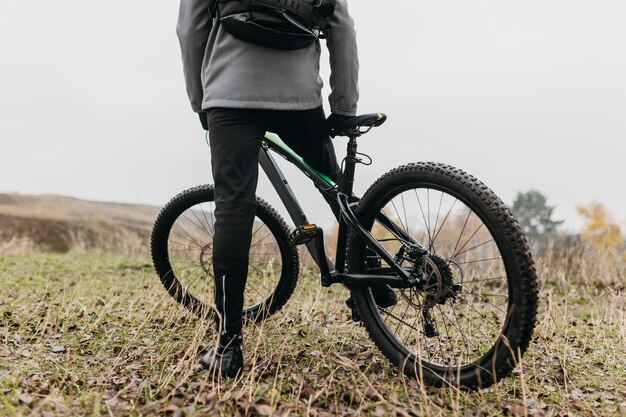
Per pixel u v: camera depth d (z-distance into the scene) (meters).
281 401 2.04
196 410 1.98
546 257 5.84
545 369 2.51
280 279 3.01
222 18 2.22
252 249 3.29
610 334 3.19
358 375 2.32
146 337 2.86
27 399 1.99
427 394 2.19
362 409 2.00
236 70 2.22
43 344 2.66
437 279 2.18
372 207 2.38
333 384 2.20
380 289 2.50
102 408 1.98
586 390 2.31
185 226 3.11
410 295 2.29
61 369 2.35
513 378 2.39
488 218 2.04
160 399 2.10
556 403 2.17
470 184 2.08
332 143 2.57
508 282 2.02
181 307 3.32
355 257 2.46
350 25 2.35
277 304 3.01
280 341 2.79
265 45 2.22
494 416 2.01
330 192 2.52
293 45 2.25
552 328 3.29
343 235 2.50
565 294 4.80
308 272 5.31
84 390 2.14
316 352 2.57
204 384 2.13
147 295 3.82
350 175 2.46
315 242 2.55
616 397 2.23
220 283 2.27
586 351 2.85
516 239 1.99
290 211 2.62
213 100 2.22
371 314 2.47
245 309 3.07
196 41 2.36
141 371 2.38
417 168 2.22
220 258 2.25
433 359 2.47
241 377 2.21
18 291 3.97
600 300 4.73
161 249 3.15
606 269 5.68
